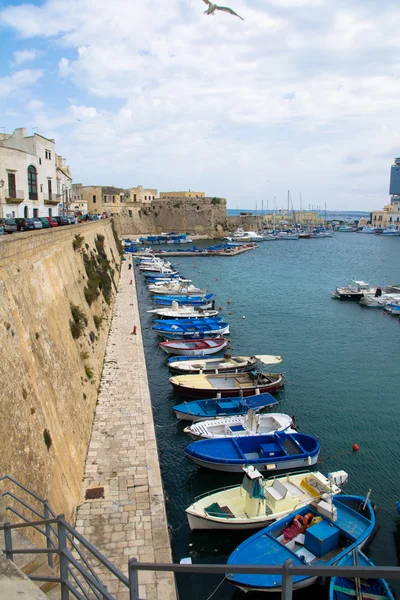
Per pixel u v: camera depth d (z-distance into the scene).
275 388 32.62
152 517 16.78
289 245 163.50
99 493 18.06
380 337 47.31
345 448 25.56
